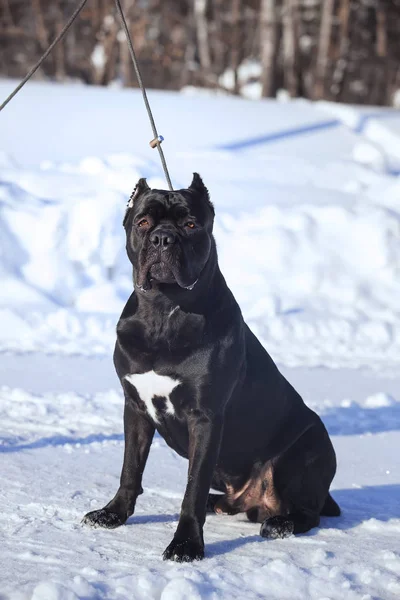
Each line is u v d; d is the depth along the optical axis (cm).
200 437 423
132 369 427
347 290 1275
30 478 507
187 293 416
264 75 3092
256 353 468
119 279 1209
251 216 1409
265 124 2111
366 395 825
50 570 367
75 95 2192
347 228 1373
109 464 554
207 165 1686
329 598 354
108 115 2003
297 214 1388
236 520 485
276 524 444
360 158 1962
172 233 407
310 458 475
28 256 1189
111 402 727
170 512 472
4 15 3831
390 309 1257
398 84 4203
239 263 1312
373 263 1334
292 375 895
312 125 2155
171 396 424
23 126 1842
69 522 438
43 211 1233
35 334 1009
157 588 350
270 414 469
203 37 3794
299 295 1261
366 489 542
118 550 402
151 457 583
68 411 687
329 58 3850
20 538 408
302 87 3522
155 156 1705
